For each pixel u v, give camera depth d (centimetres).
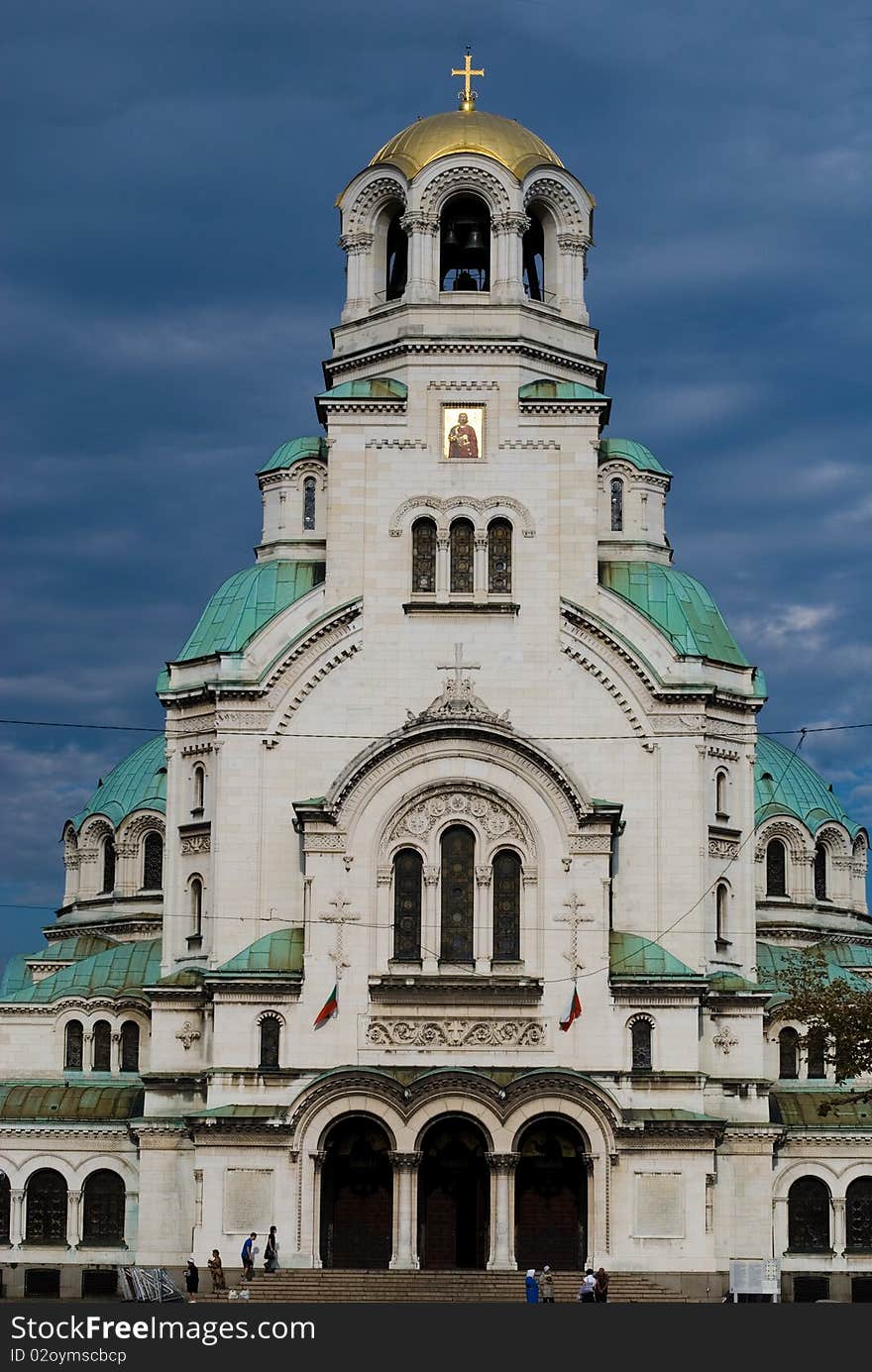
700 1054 9425
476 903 9444
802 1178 10025
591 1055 9269
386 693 9819
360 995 9331
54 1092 10362
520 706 9806
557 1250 9200
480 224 10831
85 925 11869
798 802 11956
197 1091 9612
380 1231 9231
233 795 9756
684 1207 9019
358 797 9494
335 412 10081
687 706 9800
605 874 9419
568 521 9988
